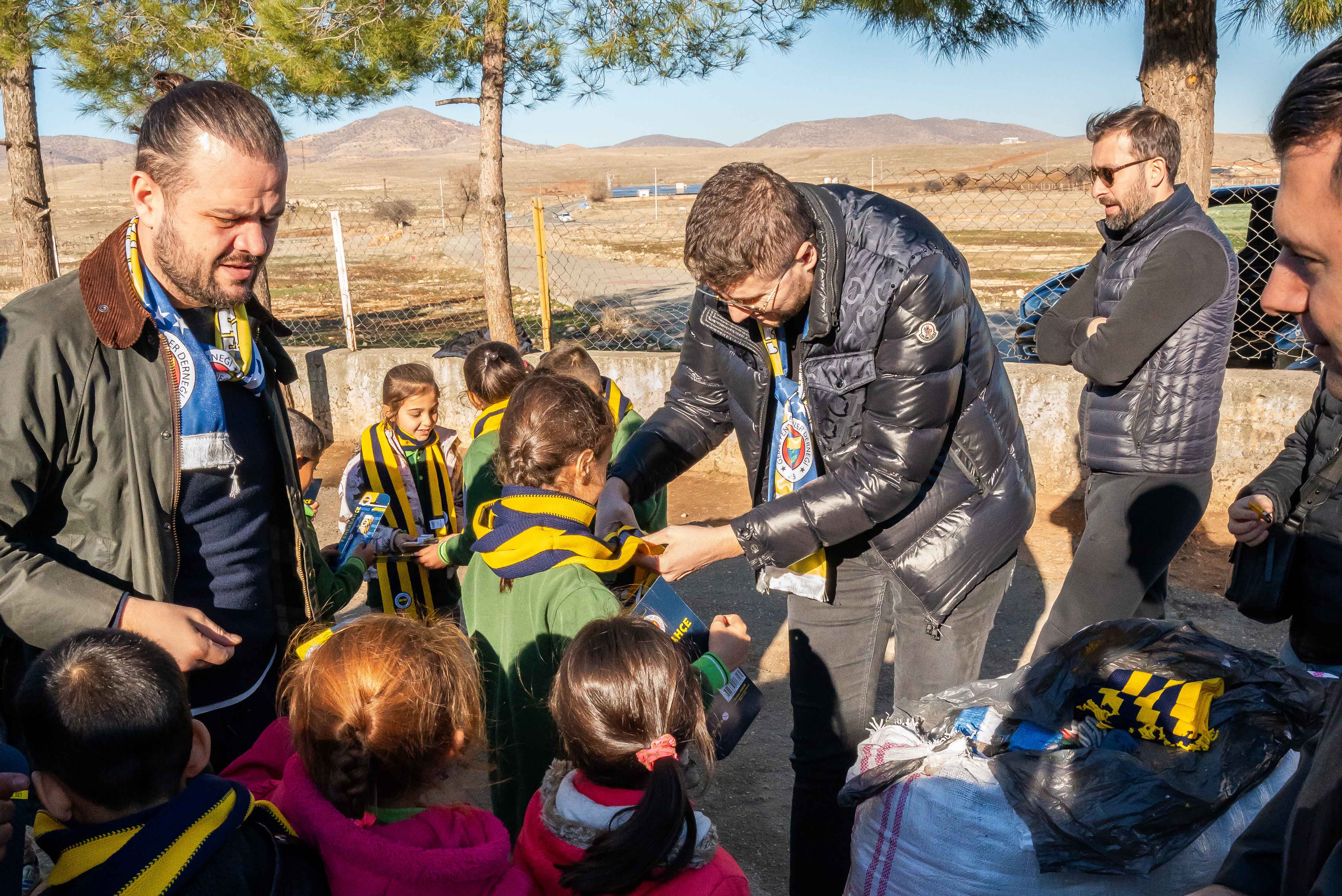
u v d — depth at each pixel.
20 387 1.68
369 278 21.75
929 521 2.34
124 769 1.28
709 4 8.02
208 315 2.00
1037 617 4.41
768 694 3.91
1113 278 3.02
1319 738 0.99
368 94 8.63
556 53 8.71
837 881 2.55
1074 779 1.72
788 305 2.08
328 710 1.45
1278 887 1.04
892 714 2.09
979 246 21.34
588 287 17.80
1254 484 2.42
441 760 1.52
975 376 2.31
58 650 1.34
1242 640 4.11
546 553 1.97
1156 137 2.84
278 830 1.49
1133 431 2.86
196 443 1.92
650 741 1.51
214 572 2.02
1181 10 6.03
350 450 7.70
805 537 2.19
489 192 8.14
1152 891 1.66
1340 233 0.81
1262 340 6.37
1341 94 0.79
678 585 5.02
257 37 8.13
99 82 8.45
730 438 6.76
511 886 1.48
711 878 1.49
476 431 3.12
